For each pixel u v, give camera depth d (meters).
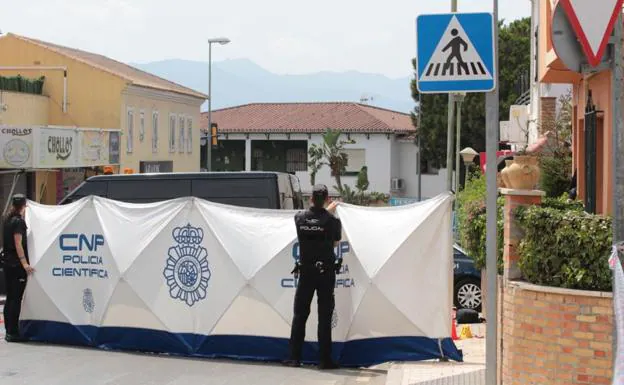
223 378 10.73
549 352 8.76
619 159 6.64
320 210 11.23
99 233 12.90
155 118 53.41
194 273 12.26
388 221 11.89
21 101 43.44
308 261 11.22
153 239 12.48
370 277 11.66
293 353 11.54
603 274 8.48
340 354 11.73
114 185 17.45
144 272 12.54
